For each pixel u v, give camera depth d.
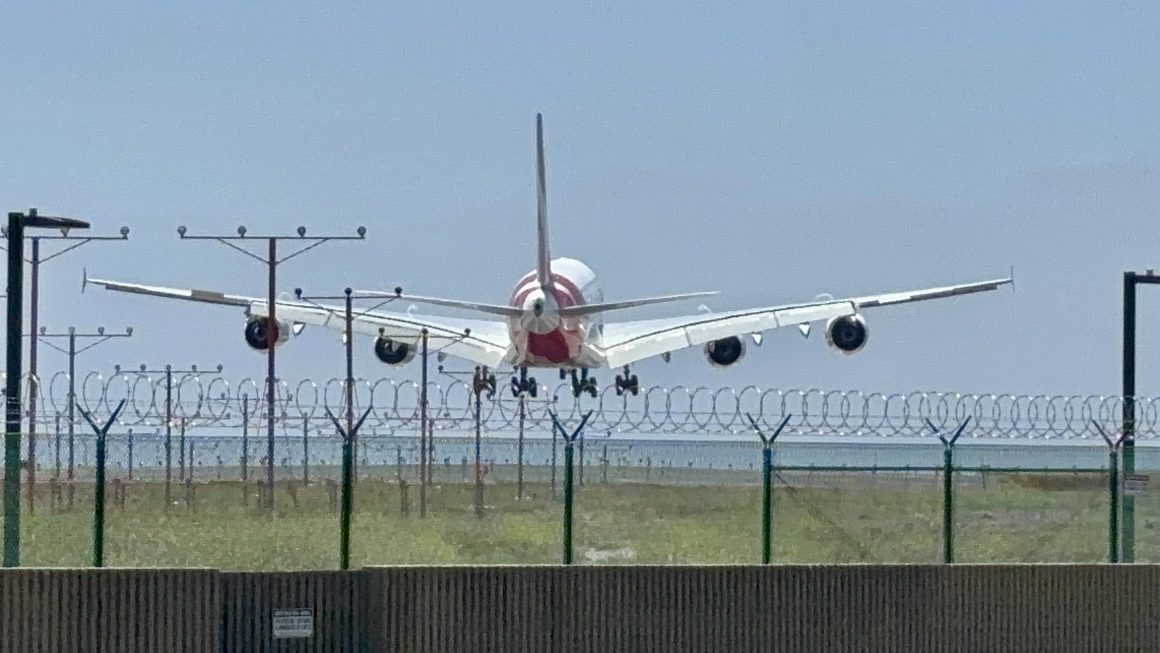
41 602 45.66
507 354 111.94
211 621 46.47
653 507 65.00
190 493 67.44
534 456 63.44
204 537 59.38
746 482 64.38
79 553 55.66
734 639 50.50
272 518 64.81
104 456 48.69
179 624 46.28
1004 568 53.34
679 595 50.06
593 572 49.38
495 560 56.19
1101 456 58.12
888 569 52.09
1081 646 53.97
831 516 64.12
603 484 66.75
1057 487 65.81
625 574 49.59
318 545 58.28
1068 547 61.12
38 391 58.66
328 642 47.28
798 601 51.19
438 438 65.00
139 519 64.06
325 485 68.25
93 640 45.81
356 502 67.38
